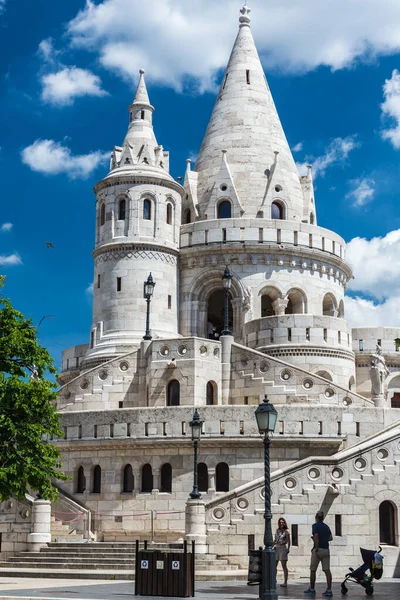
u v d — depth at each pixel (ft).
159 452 163.53
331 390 176.96
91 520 165.07
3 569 134.51
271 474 136.87
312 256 224.94
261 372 180.86
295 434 161.68
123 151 223.71
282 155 240.53
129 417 166.30
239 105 243.19
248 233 221.25
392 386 228.02
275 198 232.73
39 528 146.51
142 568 95.96
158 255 216.54
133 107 230.89
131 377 189.16
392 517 136.67
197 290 222.28
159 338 202.80
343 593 103.91
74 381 192.34
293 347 194.39
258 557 93.40
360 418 163.73
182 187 228.63
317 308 224.53
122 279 214.07
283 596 99.50
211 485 160.35
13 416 127.54
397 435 138.72
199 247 221.05
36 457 127.44
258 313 218.59
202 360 182.70
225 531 135.54
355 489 136.05
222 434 161.89
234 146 238.48
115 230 217.56
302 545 133.80
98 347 211.61
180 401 180.55
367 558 105.50
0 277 136.36
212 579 121.60
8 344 130.31
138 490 163.53
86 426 169.27
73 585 111.04
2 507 149.89
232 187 231.30
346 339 201.05
